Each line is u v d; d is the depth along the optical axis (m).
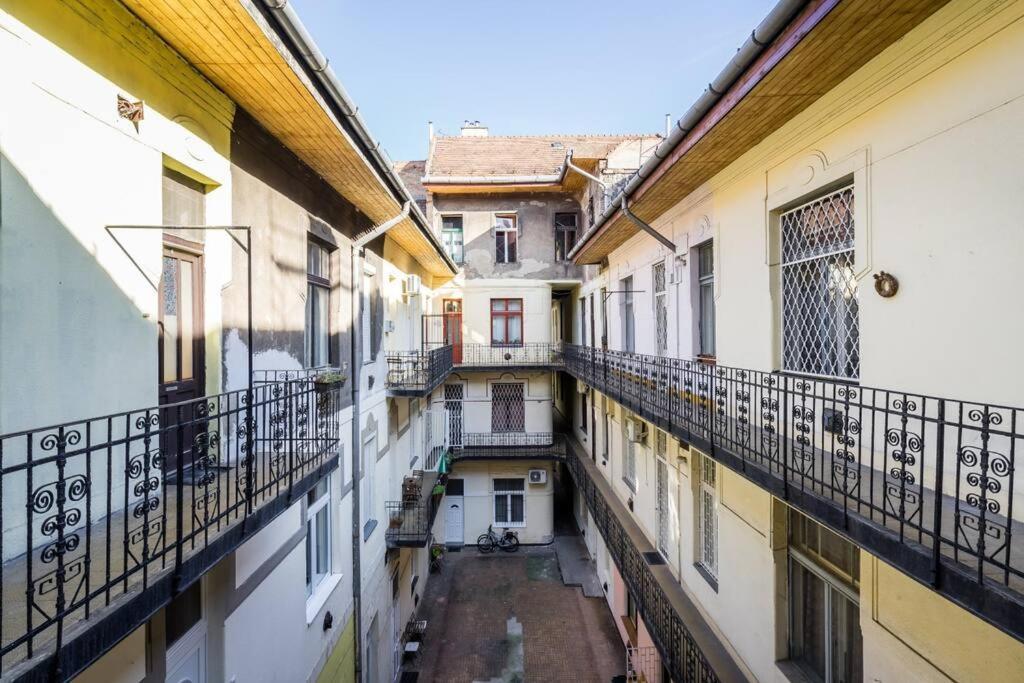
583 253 12.20
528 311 17.39
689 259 7.21
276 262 5.43
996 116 2.83
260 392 4.95
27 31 2.64
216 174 4.30
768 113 4.50
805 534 4.89
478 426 17.34
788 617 5.03
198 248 4.31
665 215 8.16
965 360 3.04
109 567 2.37
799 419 4.81
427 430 14.71
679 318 7.62
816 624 4.72
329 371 6.78
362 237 7.89
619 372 9.60
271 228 5.31
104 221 3.14
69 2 2.86
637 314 10.11
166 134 3.68
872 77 3.66
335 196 7.11
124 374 3.31
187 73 3.83
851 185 4.16
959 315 3.07
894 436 2.85
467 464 17.20
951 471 3.17
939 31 3.11
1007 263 2.79
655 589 7.46
